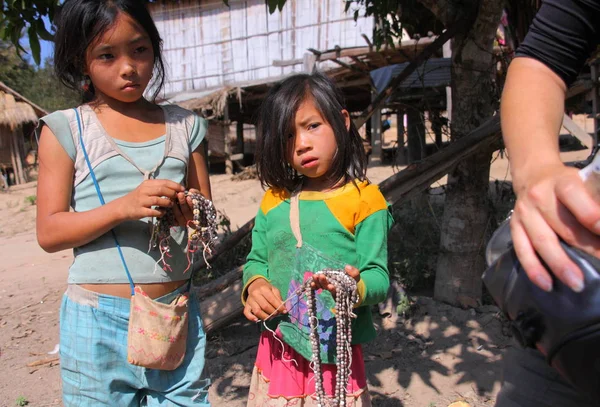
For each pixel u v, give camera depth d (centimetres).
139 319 189
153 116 210
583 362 105
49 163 190
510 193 562
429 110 433
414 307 404
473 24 374
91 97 217
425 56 392
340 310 179
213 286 383
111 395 197
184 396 205
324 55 1195
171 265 202
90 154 192
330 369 205
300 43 1698
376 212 207
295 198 213
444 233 411
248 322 425
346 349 181
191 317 215
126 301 195
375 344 368
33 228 1029
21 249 815
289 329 206
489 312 391
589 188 91
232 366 356
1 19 346
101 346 193
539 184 100
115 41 186
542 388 145
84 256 194
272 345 215
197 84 1897
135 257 194
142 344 188
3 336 439
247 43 1794
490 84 396
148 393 209
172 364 197
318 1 1652
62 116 192
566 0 125
